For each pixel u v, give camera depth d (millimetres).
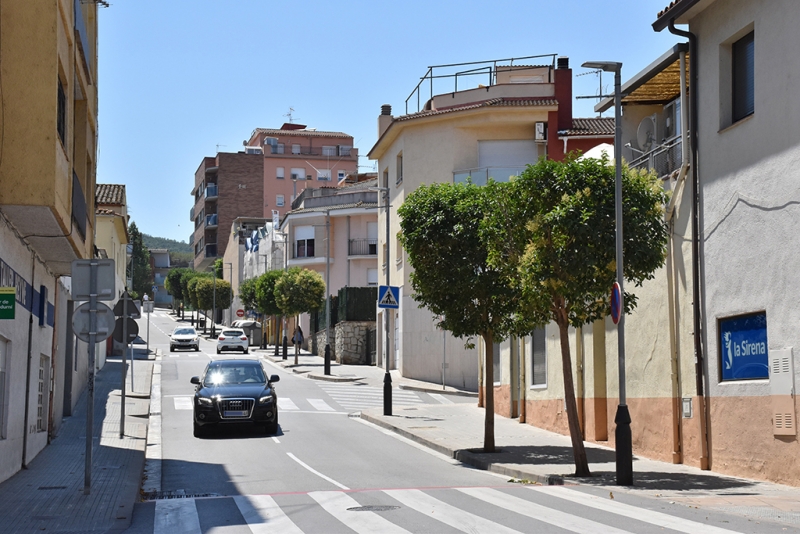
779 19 12953
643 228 13836
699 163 15211
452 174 39438
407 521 10180
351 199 63688
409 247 18625
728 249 14219
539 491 12859
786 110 12742
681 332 15727
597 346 19922
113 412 26188
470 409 28891
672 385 15914
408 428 22875
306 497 12469
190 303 104688
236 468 16453
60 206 13938
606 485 13109
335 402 31594
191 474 15719
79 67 17531
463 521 10078
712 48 14875
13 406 14422
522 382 24719
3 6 12984
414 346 40094
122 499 12109
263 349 64750
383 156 45844
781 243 12797
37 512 11109
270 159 114812
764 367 13328
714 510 10453
